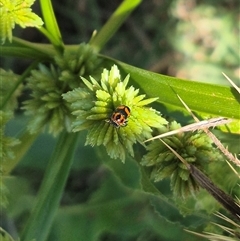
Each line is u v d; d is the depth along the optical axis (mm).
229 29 279
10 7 116
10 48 135
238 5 280
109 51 279
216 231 137
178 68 283
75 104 113
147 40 281
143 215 228
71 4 281
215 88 122
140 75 128
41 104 134
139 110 112
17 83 133
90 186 279
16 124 214
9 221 254
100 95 110
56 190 130
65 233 227
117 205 230
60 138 133
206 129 108
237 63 278
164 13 280
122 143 112
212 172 133
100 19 289
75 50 138
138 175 174
